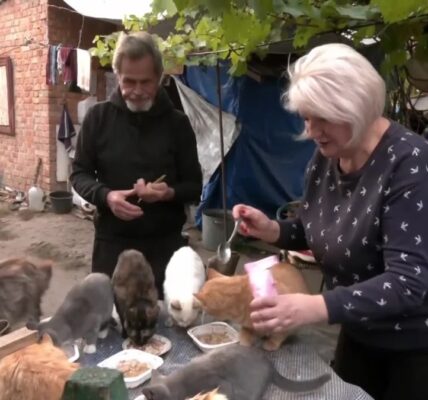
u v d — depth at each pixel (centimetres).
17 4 657
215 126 507
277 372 113
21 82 679
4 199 693
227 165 514
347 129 104
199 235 525
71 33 633
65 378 81
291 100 107
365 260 114
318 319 98
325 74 99
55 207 627
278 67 435
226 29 136
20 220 596
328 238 123
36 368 84
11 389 83
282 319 97
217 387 97
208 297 122
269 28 152
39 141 666
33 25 637
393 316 108
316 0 142
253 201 521
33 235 533
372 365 140
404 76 218
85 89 560
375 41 198
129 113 188
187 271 153
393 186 105
